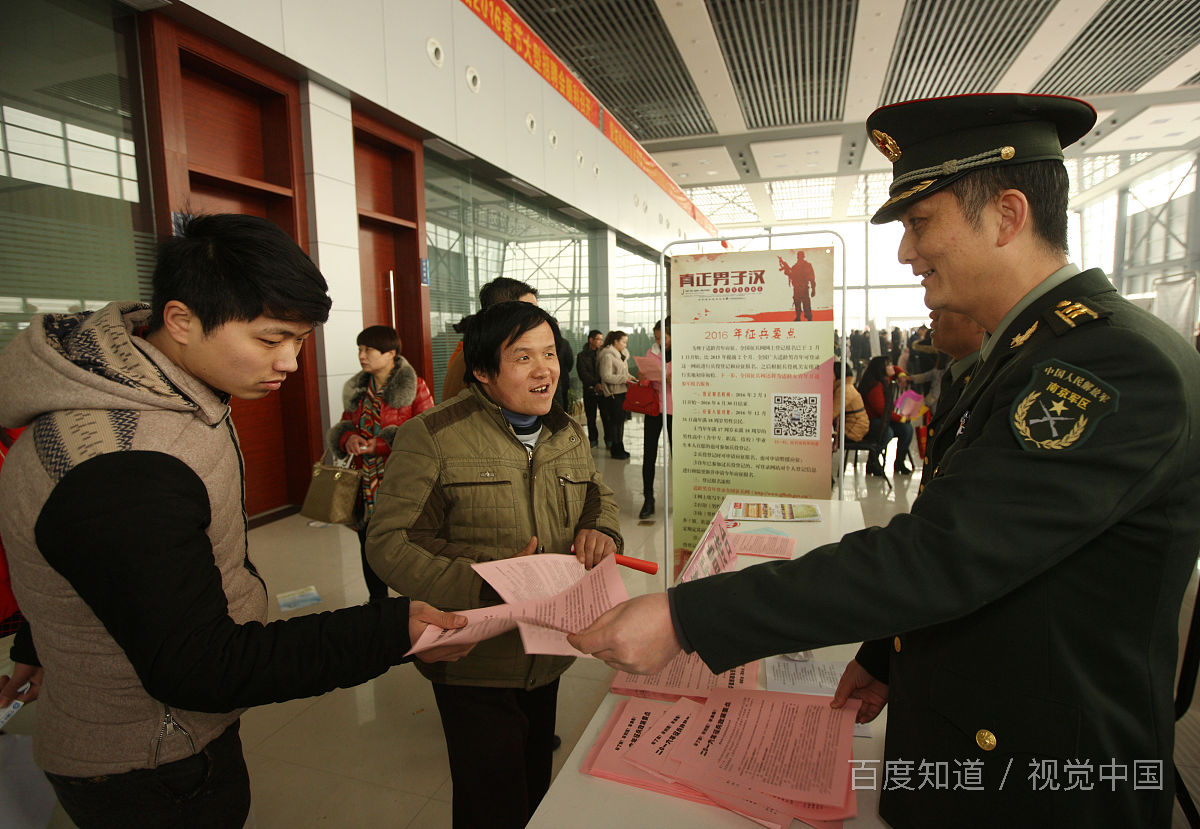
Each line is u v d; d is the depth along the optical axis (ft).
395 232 17.04
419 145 16.94
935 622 1.77
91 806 2.45
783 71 28.66
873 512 14.11
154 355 2.27
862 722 2.77
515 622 2.64
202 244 2.16
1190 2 23.12
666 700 2.98
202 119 11.60
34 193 8.95
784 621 1.84
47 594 2.21
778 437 6.57
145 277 10.33
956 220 2.11
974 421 2.05
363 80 13.89
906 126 2.17
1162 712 1.78
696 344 6.72
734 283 6.52
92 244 9.62
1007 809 1.86
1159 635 1.76
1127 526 1.71
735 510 5.99
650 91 30.58
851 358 34.22
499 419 3.92
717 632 1.92
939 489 1.85
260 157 12.80
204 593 2.06
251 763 5.86
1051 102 1.96
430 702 6.88
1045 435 1.70
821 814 2.18
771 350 6.48
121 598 1.94
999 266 2.10
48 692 2.38
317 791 5.49
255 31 11.18
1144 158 45.27
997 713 1.86
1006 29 24.81
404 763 5.86
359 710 6.73
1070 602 1.78
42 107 9.01
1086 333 1.78
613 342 21.88
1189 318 18.07
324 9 12.75
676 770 2.41
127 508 1.96
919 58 27.30
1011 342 2.06
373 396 8.07
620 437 21.20
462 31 17.84
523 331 3.70
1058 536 1.66
